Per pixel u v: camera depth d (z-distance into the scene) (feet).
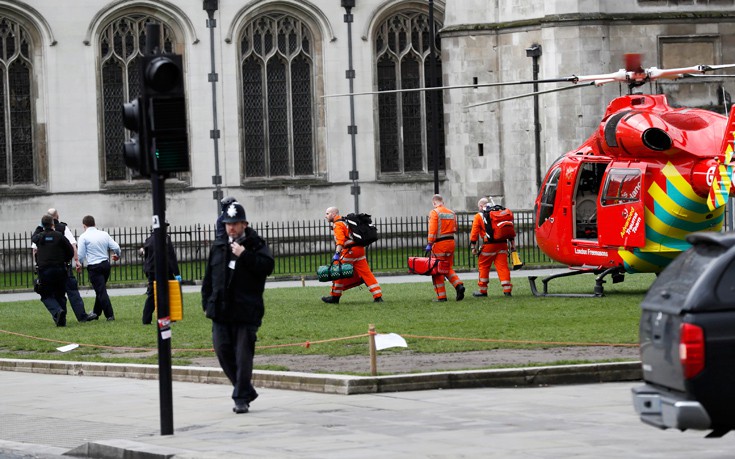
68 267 132.05
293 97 230.07
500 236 141.38
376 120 231.71
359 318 122.52
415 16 232.94
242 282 74.90
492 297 141.69
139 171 67.51
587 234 142.31
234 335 75.51
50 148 219.82
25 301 167.12
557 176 144.25
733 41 214.28
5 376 99.55
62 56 220.23
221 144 225.76
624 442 63.05
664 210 133.39
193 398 83.20
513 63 217.36
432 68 214.69
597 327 107.86
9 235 213.46
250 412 75.72
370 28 230.48
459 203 223.51
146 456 63.36
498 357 91.91
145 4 222.07
